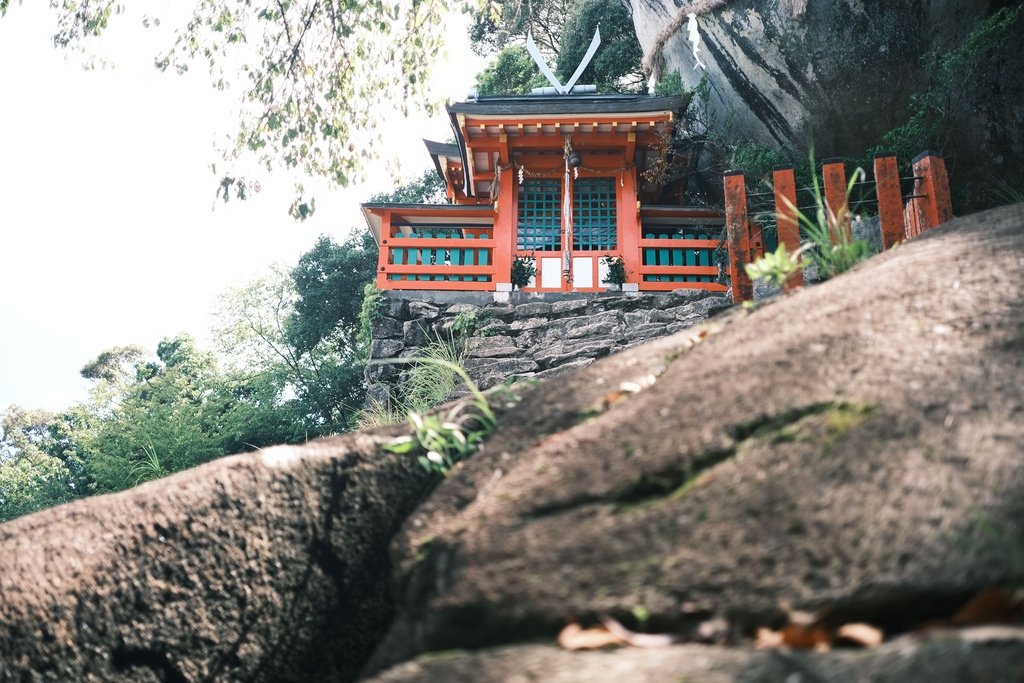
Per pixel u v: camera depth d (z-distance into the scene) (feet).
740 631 4.06
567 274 44.37
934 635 3.61
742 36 46.60
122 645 6.09
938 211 15.08
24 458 92.43
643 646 4.05
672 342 7.20
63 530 6.41
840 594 4.02
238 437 65.67
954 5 39.86
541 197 47.93
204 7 28.40
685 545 4.50
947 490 4.35
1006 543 4.03
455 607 4.59
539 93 51.70
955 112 38.17
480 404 7.04
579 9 67.05
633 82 66.23
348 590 6.55
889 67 42.88
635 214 46.62
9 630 5.90
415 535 5.60
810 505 4.48
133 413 59.88
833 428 4.94
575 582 4.49
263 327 88.33
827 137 45.27
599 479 5.13
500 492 5.43
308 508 6.63
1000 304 5.77
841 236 9.58
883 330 5.79
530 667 3.99
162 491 6.59
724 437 5.13
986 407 4.85
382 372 38.83
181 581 6.29
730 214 16.46
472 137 46.80
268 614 6.38
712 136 50.37
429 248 45.37
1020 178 35.91
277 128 28.96
